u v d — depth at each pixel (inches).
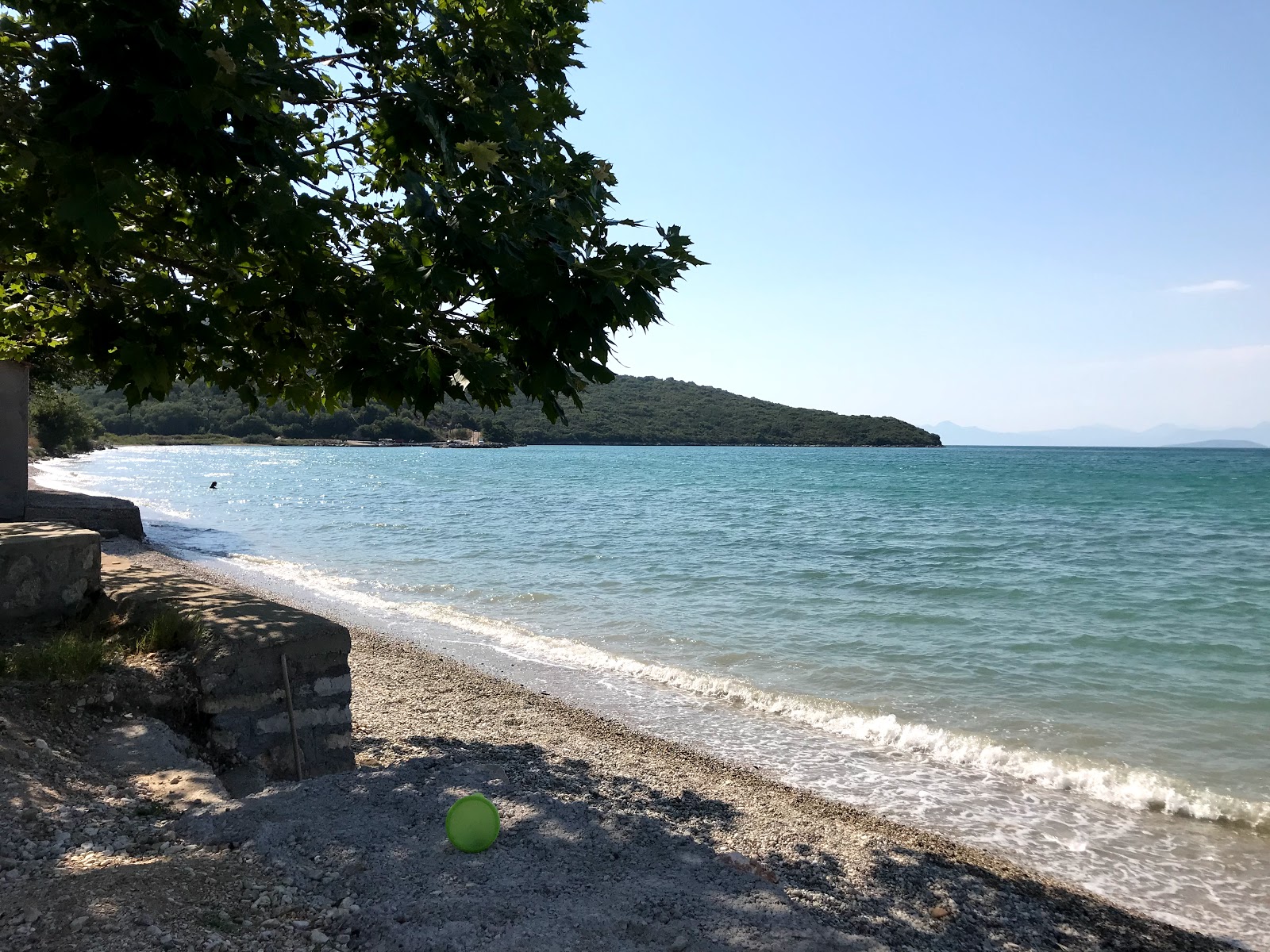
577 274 146.3
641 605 689.0
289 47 186.1
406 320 158.2
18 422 423.5
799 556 1009.5
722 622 623.8
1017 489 2418.8
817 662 508.7
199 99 123.3
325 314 158.7
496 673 459.2
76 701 200.4
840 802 293.7
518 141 178.4
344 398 200.8
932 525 1411.2
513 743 315.3
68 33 125.0
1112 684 464.8
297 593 704.4
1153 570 908.0
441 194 154.6
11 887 122.0
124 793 169.5
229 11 149.9
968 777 324.2
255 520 1443.2
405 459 5182.1
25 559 242.1
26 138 141.1
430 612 638.5
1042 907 207.8
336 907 128.5
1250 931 215.3
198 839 150.1
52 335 218.4
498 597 716.0
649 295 148.0
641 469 3941.9
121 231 157.2
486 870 144.0
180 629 228.7
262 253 181.0
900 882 208.2
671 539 1186.0
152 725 201.8
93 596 260.2
